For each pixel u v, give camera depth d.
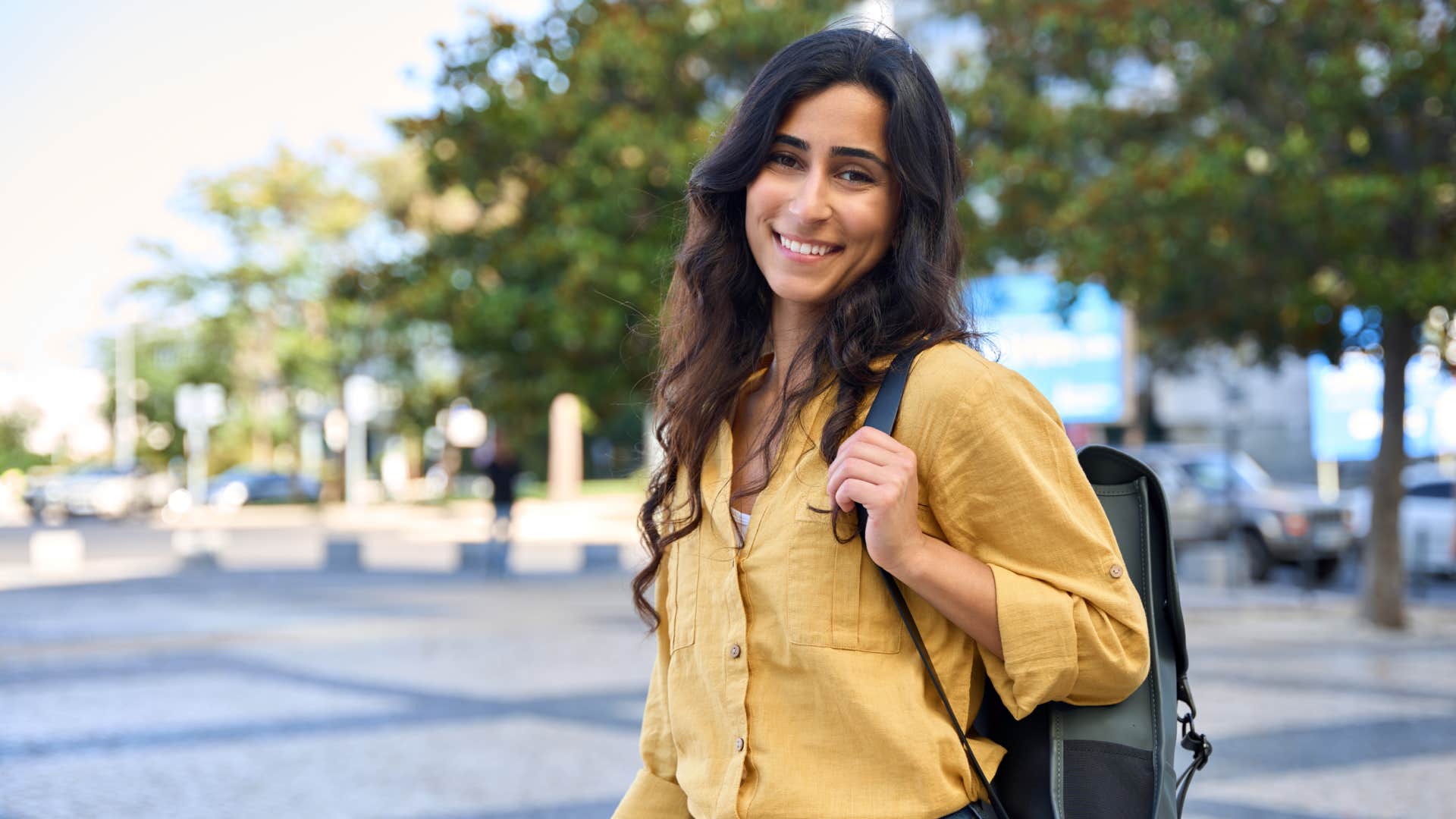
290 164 39.62
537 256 15.66
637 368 15.16
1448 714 7.81
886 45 1.70
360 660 10.30
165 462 52.06
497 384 17.38
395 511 41.53
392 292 17.31
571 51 16.16
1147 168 12.30
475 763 6.53
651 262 15.07
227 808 5.68
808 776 1.53
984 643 1.52
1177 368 28.83
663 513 1.83
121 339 50.47
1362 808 5.55
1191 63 12.60
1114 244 12.41
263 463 52.22
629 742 7.02
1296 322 12.02
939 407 1.53
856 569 1.53
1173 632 1.69
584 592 16.06
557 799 5.80
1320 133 11.47
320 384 42.41
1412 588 17.81
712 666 1.62
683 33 16.09
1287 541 17.34
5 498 47.41
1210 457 19.14
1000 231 15.48
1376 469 12.71
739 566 1.60
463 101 16.09
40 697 8.65
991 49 16.67
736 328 1.80
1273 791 5.87
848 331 1.61
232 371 44.62
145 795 5.91
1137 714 1.60
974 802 1.56
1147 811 1.56
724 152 1.72
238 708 8.19
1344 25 11.45
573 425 42.72
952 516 1.53
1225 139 11.90
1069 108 16.20
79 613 13.78
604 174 15.45
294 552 23.75
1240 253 11.76
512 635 11.84
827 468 1.57
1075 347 19.27
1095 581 1.52
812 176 1.66
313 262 39.75
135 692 8.81
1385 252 11.41
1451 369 12.83
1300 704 8.20
